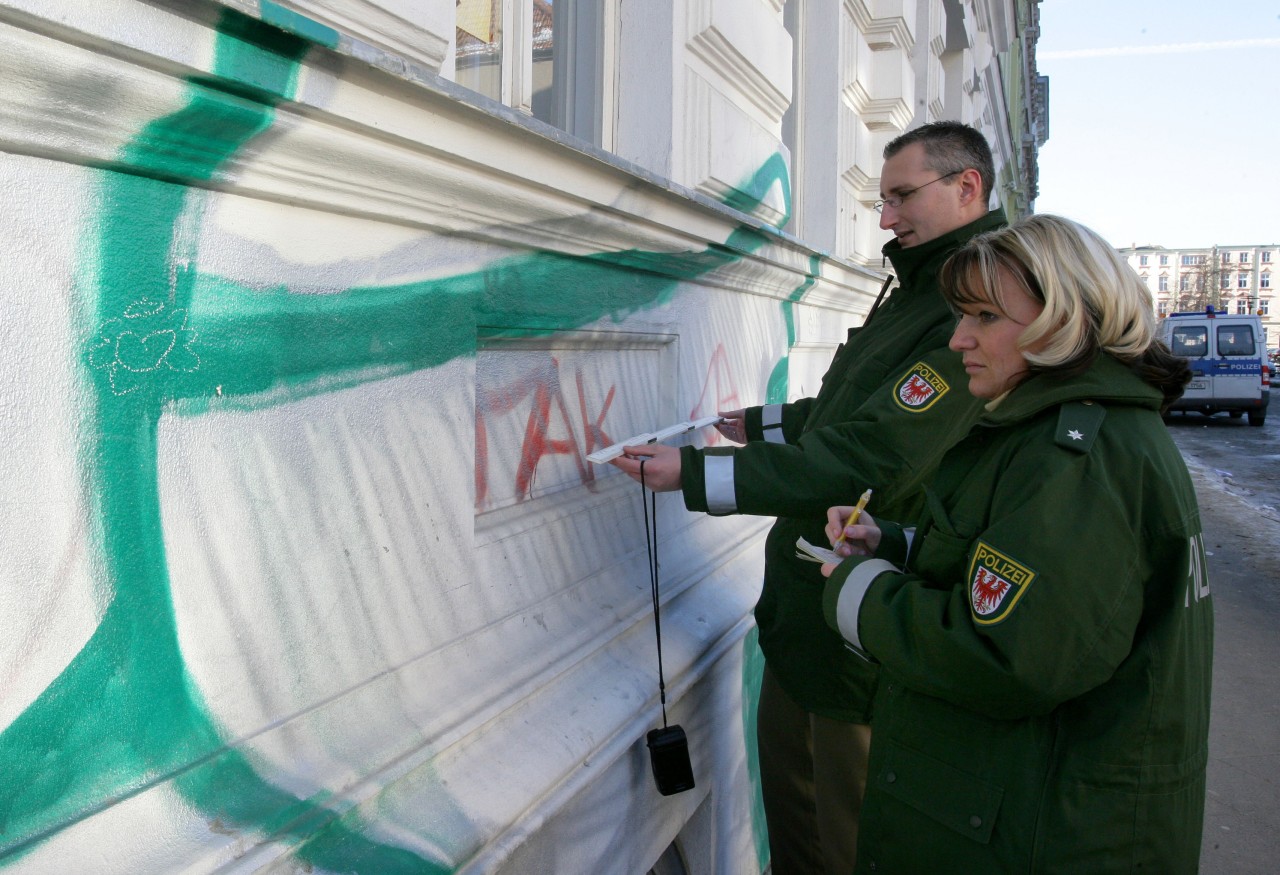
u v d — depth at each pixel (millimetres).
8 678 808
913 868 1334
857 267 3541
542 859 1389
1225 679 4883
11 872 800
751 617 2408
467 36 1897
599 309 1770
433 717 1291
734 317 2598
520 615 1575
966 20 8125
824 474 1706
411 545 1307
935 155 1909
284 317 1064
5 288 785
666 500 2264
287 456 1092
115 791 904
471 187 1233
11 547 803
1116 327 1250
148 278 906
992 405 1399
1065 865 1207
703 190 2646
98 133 805
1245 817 3445
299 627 1119
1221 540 8391
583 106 2459
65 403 842
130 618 914
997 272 1300
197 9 799
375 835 1117
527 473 1684
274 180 992
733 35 2676
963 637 1222
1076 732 1238
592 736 1543
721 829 2297
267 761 1058
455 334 1362
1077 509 1193
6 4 661
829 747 1986
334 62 938
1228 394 19312
